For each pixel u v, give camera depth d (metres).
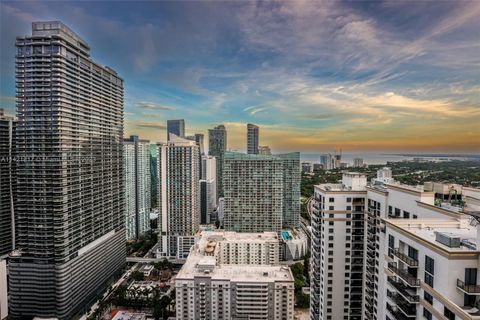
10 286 143.25
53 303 141.75
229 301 127.00
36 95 139.38
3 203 184.50
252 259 181.00
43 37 138.62
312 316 103.38
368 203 85.94
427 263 39.69
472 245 37.22
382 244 75.75
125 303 165.62
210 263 136.12
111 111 186.12
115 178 192.75
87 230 160.62
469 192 63.56
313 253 101.94
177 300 128.75
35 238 141.75
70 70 146.00
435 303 37.72
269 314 127.44
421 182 89.38
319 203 94.00
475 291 33.81
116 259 194.50
